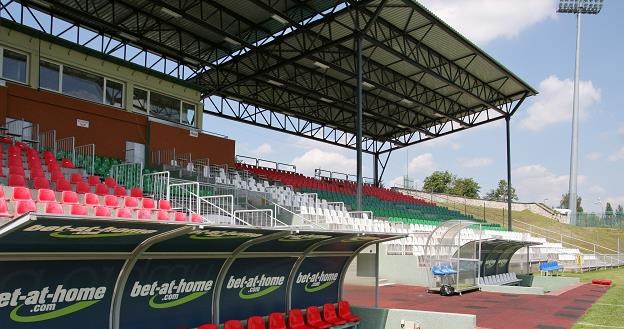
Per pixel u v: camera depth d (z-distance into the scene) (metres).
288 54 28.98
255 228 8.40
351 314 13.49
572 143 62.44
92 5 23.27
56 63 21.08
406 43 28.30
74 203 12.80
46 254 6.65
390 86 34.56
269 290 11.34
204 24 23.48
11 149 15.81
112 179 17.06
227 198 20.56
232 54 29.12
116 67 23.34
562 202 101.94
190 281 9.24
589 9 62.34
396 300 18.98
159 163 24.20
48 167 15.89
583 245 52.03
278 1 23.97
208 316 9.71
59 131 20.66
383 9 24.61
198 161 26.59
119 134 22.98
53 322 7.05
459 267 22.88
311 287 12.66
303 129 40.25
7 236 5.82
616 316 17.03
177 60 29.48
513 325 15.25
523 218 62.03
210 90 30.56
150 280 8.48
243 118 35.09
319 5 24.61
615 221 59.22
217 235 8.54
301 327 11.69
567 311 17.98
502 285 25.45
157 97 25.36
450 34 27.33
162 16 24.67
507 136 38.69
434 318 13.02
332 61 30.00
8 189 11.85
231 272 10.22
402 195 46.66
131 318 8.23
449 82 31.27
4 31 19.36
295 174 39.09
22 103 19.48
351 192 38.47
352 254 13.36
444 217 40.94
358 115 24.42
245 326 10.51
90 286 7.47
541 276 29.64
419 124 43.59
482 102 35.31
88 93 22.23
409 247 25.52
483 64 31.56
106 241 7.03
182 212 16.14
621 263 44.69
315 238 10.91
